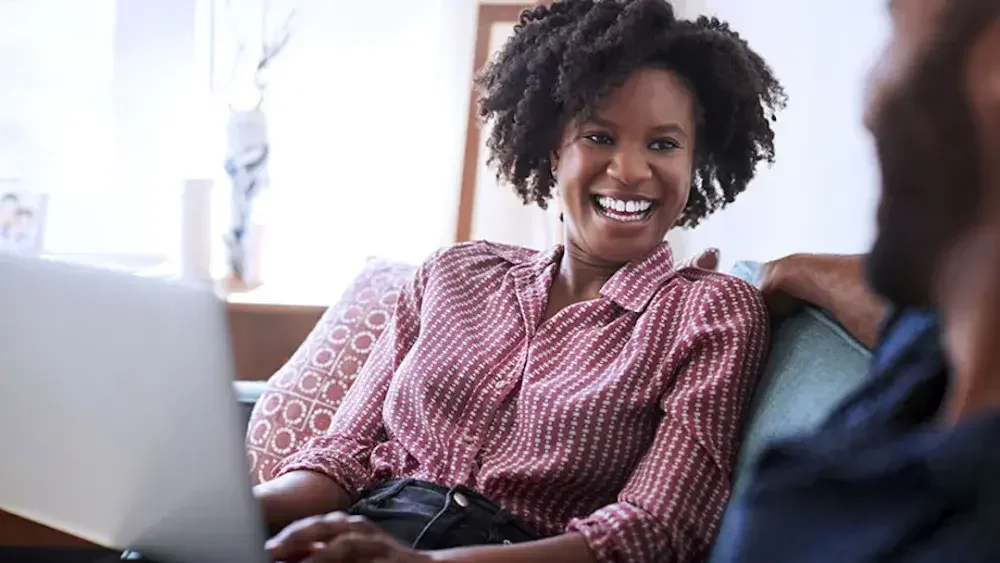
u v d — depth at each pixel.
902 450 0.57
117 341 0.82
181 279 0.79
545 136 1.44
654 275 1.28
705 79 1.35
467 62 2.36
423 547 1.14
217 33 2.33
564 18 1.44
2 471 0.96
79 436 0.88
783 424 1.03
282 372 1.70
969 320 0.56
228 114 2.33
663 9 1.31
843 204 1.51
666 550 1.05
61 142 2.32
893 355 0.77
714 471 1.09
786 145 1.76
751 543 0.62
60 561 1.11
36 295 0.84
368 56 2.38
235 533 0.84
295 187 2.40
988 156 0.54
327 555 0.96
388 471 1.29
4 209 2.27
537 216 2.38
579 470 1.17
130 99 2.33
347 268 2.42
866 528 0.57
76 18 2.29
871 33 1.42
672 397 1.14
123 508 0.90
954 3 0.56
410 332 1.41
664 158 1.31
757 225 1.89
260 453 1.60
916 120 0.56
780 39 1.80
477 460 1.23
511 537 1.15
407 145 2.40
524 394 1.22
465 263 1.41
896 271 0.60
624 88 1.28
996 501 0.52
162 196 2.36
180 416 0.81
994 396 0.55
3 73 2.28
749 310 1.18
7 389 0.90
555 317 1.27
